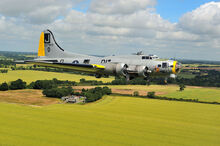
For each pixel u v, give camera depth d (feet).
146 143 157.28
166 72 107.96
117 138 165.99
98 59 125.70
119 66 110.11
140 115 240.12
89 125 197.36
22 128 183.83
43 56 151.74
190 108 276.41
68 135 169.07
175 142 161.89
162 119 226.17
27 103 279.28
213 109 274.16
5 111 237.25
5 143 150.71
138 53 116.57
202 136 177.27
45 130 180.75
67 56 144.25
